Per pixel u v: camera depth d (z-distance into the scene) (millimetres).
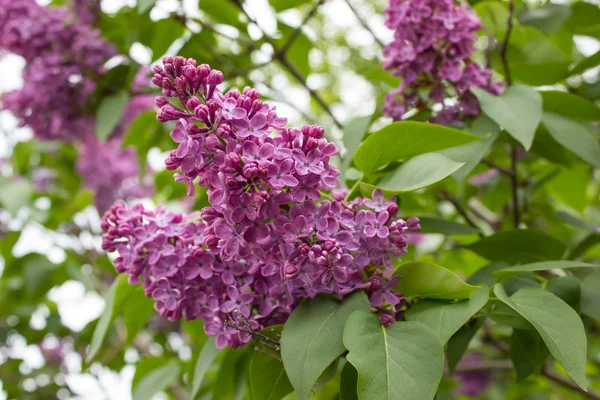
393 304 545
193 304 567
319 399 887
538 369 589
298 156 519
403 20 656
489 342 921
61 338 1207
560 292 597
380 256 539
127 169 1175
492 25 801
